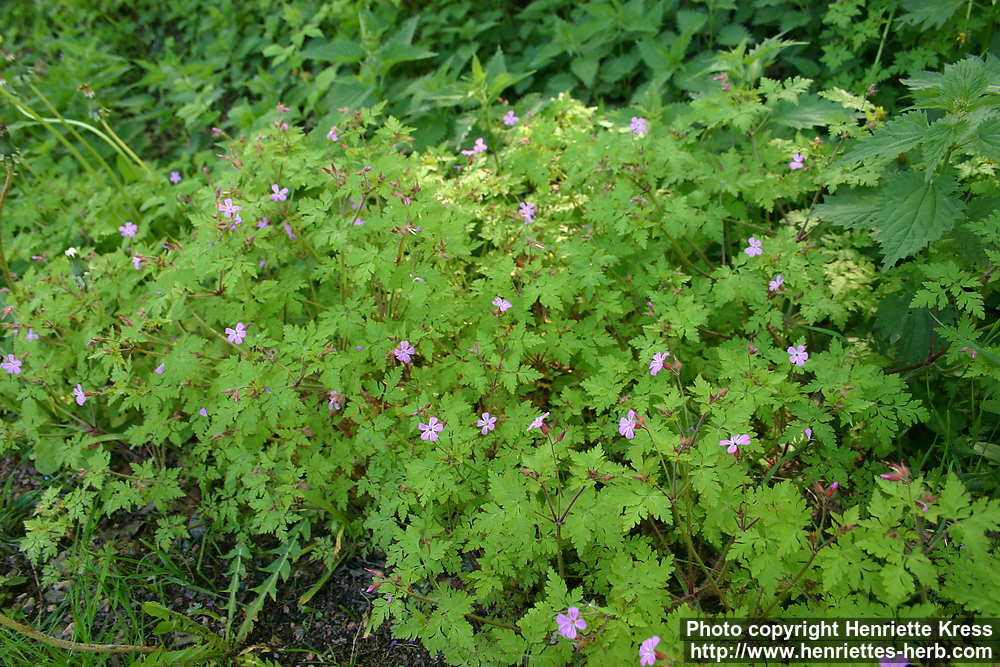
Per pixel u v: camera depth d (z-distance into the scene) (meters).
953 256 0.68
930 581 0.48
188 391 0.71
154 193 0.94
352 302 0.67
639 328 0.73
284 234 0.74
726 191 0.75
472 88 0.89
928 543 0.56
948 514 0.49
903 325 0.69
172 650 0.65
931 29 0.88
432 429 0.61
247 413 0.63
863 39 0.88
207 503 0.73
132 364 0.75
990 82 0.64
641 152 0.74
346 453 0.69
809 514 0.53
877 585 0.51
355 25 1.15
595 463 0.56
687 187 0.81
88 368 0.76
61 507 0.69
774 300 0.69
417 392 0.68
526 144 0.79
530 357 0.71
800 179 0.74
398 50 1.03
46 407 0.78
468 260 0.76
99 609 0.68
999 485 0.63
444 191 0.76
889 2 0.87
